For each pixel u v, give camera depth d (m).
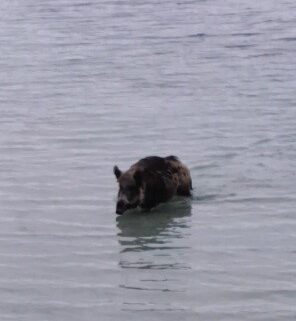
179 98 28.64
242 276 14.81
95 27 43.88
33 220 17.81
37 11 50.50
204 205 18.48
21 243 16.64
